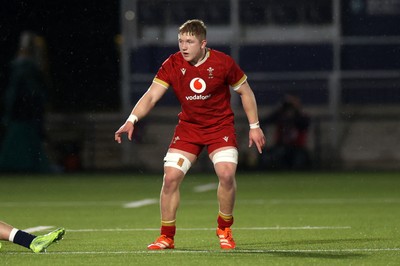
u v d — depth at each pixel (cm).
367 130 7738
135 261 2528
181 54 2748
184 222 3756
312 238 3138
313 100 7769
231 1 7750
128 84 7569
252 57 7888
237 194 5281
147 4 7681
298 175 6850
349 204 4606
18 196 5278
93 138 7550
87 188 5853
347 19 7862
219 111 2741
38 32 7669
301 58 7881
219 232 2839
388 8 7850
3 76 7538
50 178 6731
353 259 2564
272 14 7912
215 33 7831
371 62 7856
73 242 3044
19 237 2633
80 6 7719
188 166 2759
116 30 7762
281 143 7325
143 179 6619
